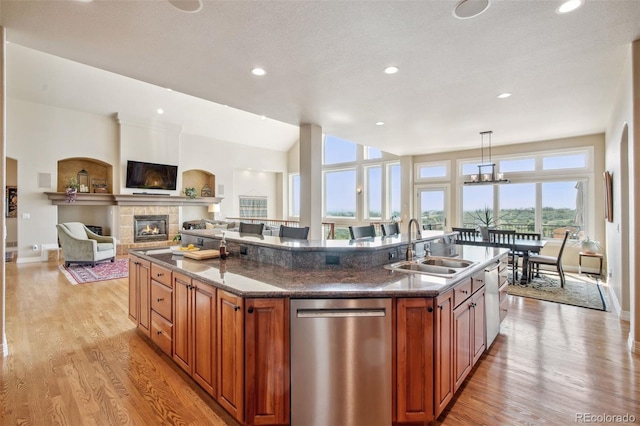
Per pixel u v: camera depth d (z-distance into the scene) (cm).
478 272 260
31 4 217
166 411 204
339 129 574
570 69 325
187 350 237
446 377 200
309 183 535
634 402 215
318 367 182
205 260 287
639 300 280
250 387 181
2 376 243
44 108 727
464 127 560
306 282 204
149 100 851
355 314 182
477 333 257
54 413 200
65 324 352
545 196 682
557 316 382
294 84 361
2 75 256
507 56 296
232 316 189
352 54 291
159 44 271
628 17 235
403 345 185
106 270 625
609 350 291
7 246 852
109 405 209
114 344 302
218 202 1056
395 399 186
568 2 217
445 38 264
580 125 547
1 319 273
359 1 215
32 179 711
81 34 255
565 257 653
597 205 614
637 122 276
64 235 649
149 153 886
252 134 1142
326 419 183
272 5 219
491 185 755
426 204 867
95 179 839
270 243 273
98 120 809
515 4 219
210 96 400
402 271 240
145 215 875
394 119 506
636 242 281
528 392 227
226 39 264
